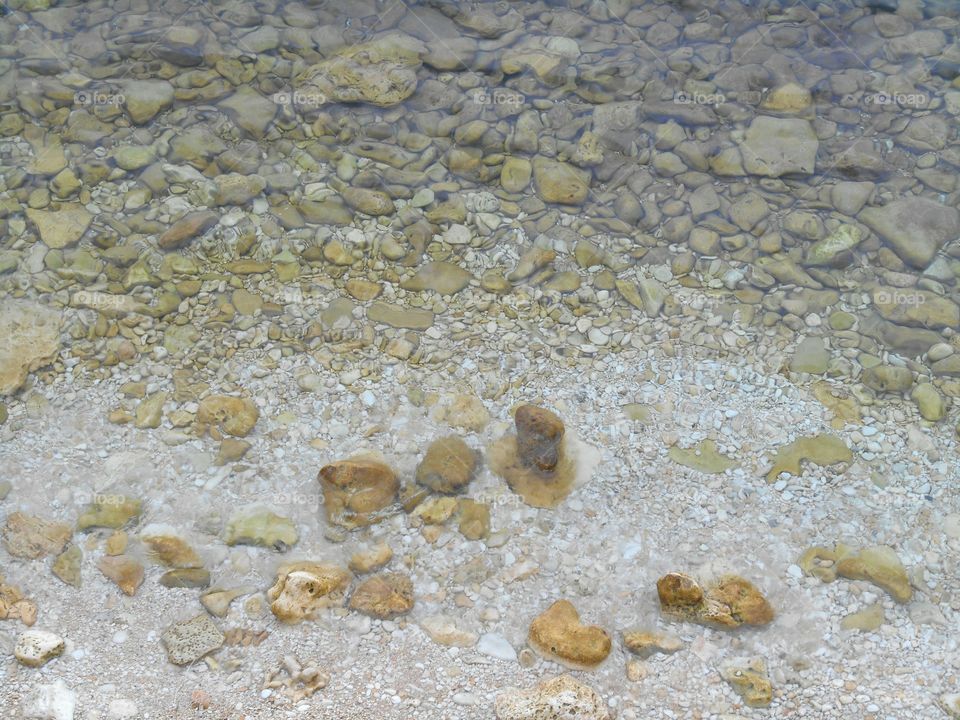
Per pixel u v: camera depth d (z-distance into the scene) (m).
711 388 2.85
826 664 2.48
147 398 2.82
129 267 2.99
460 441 2.76
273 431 2.79
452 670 2.47
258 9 3.32
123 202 3.07
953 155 3.10
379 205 3.09
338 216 3.08
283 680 2.45
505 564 2.61
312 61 3.27
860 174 3.09
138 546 2.62
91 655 2.48
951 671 2.47
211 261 3.02
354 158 3.15
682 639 2.51
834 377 2.86
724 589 2.55
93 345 2.89
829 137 3.14
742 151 3.13
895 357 2.88
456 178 3.13
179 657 2.48
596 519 2.67
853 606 2.55
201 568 2.60
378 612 2.54
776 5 3.32
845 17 3.30
